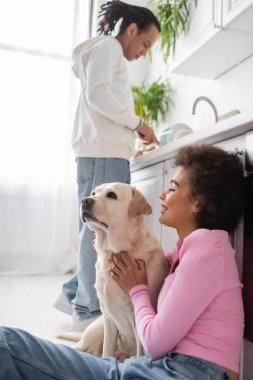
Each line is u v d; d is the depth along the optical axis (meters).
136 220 1.18
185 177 0.97
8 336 0.74
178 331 0.75
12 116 3.04
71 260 3.17
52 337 1.62
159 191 1.62
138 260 1.10
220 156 0.99
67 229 3.18
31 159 3.10
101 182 1.64
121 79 1.67
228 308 0.78
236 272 0.83
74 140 1.79
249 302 0.98
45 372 0.73
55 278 2.92
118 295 1.11
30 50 3.10
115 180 1.64
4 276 2.92
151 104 2.92
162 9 2.45
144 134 1.69
